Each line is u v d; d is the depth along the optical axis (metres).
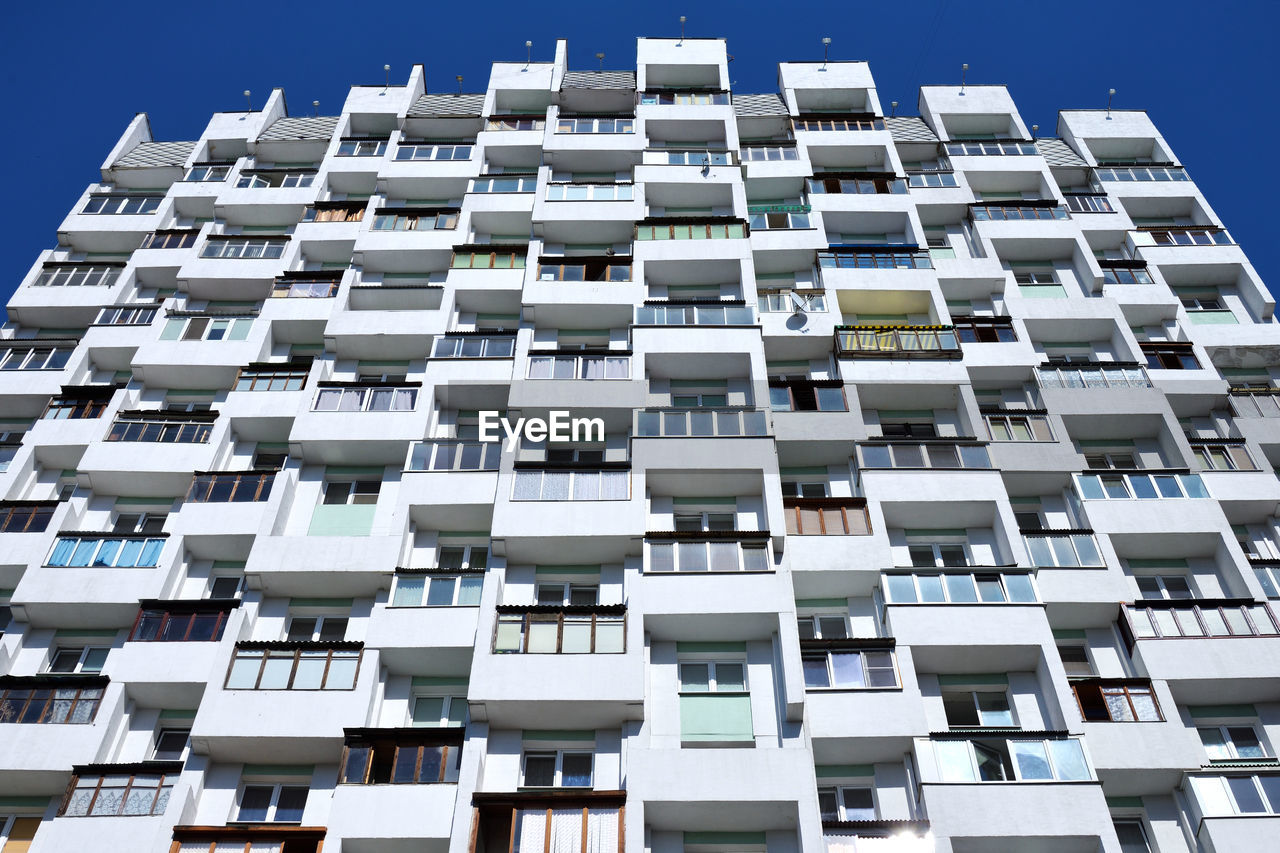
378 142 45.50
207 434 32.69
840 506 28.66
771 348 34.34
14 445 34.41
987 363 33.81
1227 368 38.19
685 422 30.22
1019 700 25.53
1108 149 48.56
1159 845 23.44
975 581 26.81
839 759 24.41
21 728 25.69
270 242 40.53
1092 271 38.91
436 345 34.06
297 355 36.59
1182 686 25.81
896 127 47.75
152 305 38.59
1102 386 33.44
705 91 46.44
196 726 24.66
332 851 22.48
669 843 22.81
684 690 25.55
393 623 26.59
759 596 25.98
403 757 23.83
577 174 43.28
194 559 29.97
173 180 46.91
